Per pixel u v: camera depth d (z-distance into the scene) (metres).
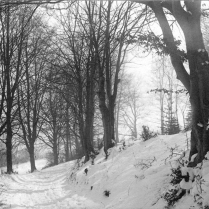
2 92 16.94
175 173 5.90
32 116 28.05
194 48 5.61
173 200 5.33
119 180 7.94
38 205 8.30
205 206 4.42
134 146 9.98
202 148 5.40
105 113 12.95
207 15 7.05
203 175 4.98
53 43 17.44
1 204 8.11
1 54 16.52
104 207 6.98
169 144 8.41
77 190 9.96
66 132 31.34
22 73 21.33
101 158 12.22
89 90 15.79
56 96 27.52
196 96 5.59
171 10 6.16
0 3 4.78
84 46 16.06
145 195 6.22
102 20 13.42
